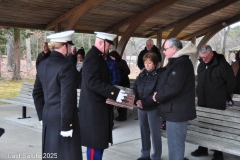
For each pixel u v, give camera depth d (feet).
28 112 21.58
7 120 19.08
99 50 10.02
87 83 9.63
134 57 100.12
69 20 25.21
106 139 10.16
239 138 10.93
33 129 16.99
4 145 14.01
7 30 53.26
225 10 34.32
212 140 11.48
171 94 9.27
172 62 9.57
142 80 11.50
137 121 19.56
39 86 9.18
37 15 25.35
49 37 8.56
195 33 41.68
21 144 14.23
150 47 22.30
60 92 8.40
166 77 9.53
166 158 12.61
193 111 9.70
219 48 100.12
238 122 11.03
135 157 12.78
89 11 24.58
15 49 50.80
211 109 11.89
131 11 28.45
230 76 12.05
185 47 9.57
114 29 31.42
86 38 92.17
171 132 9.72
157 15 31.71
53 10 24.62
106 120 10.14
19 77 51.75
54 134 8.48
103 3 25.55
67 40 8.61
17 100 20.04
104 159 12.48
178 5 29.71
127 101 9.73
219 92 12.17
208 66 12.40
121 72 18.97
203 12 32.32
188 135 12.16
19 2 22.39
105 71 10.06
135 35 37.04
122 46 30.22
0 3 22.20
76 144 8.72
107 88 9.52
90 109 9.92
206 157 12.71
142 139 11.97
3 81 49.16
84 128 10.02
